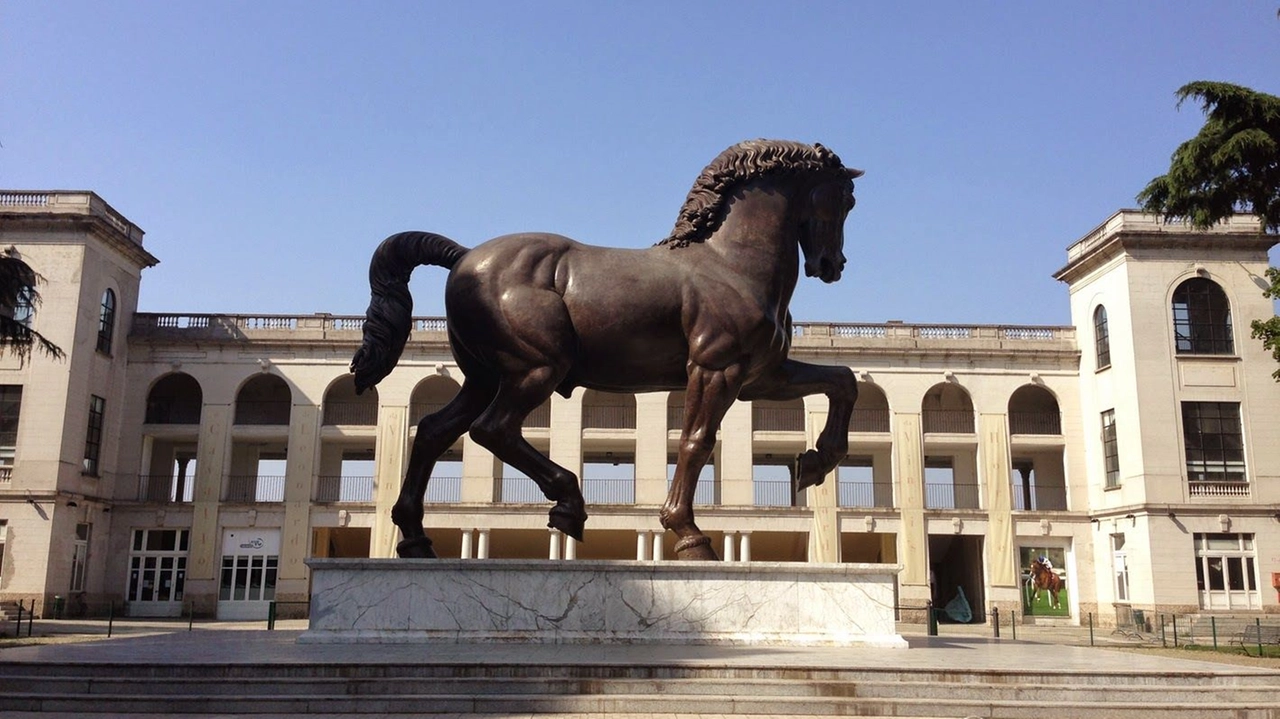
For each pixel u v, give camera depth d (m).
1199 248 42.25
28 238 40.56
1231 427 41.28
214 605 41.81
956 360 45.25
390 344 11.65
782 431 44.44
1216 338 41.91
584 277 11.20
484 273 11.18
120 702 8.40
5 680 8.68
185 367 44.16
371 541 42.66
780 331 11.63
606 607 10.62
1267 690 8.98
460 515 42.56
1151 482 40.44
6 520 38.59
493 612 10.58
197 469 43.03
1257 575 39.78
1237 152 25.23
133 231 44.53
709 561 10.80
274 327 44.56
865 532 43.78
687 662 8.92
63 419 39.34
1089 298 45.12
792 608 10.79
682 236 11.57
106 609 41.75
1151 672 9.06
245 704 8.37
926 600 42.69
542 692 8.59
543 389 10.95
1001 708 8.55
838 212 12.01
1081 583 43.59
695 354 11.15
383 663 8.76
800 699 8.47
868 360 45.12
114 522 42.66
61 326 40.00
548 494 11.15
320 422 43.81
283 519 42.75
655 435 43.53
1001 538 43.59
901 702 8.52
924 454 44.97
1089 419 44.88
